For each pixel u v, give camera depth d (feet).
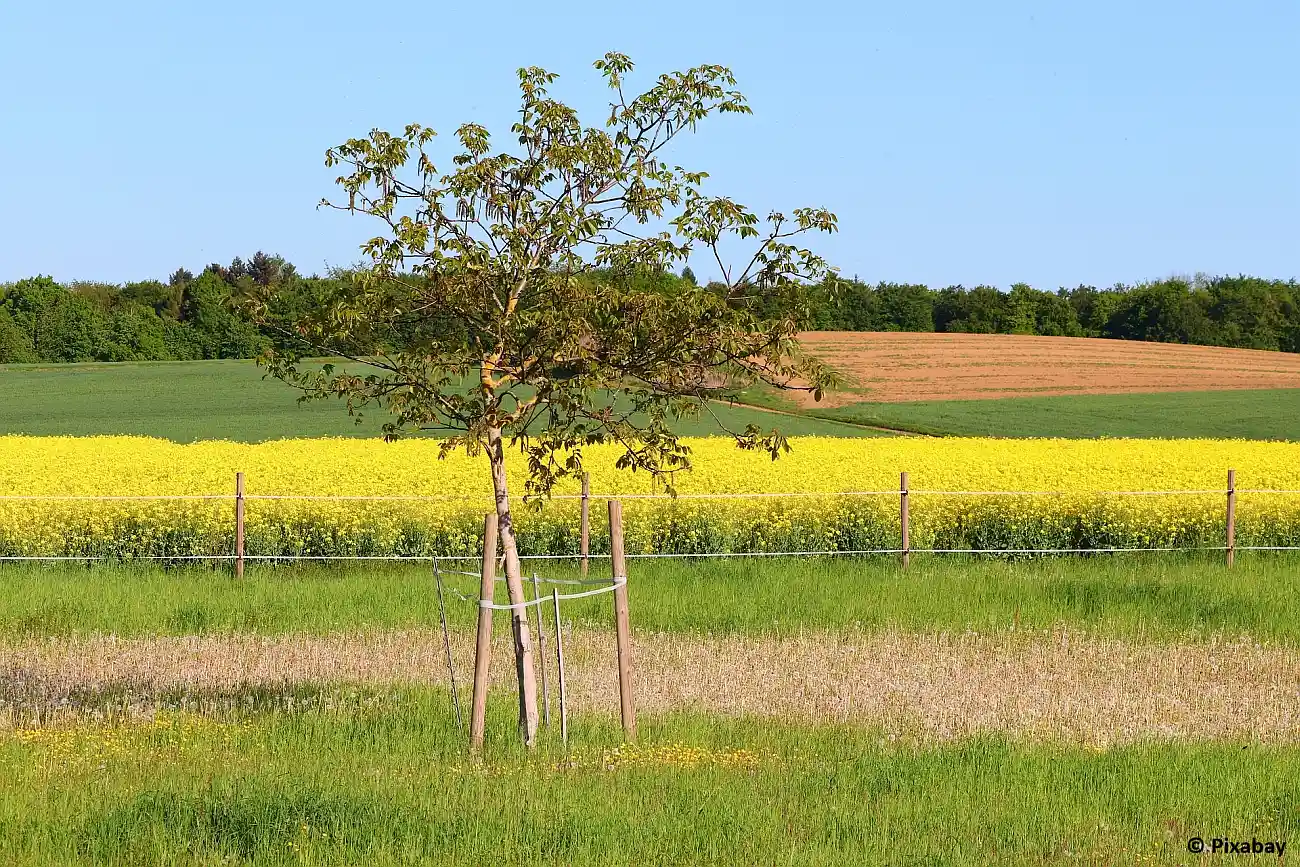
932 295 625.00
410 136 44.21
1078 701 54.19
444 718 50.01
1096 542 102.78
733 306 44.39
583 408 44.88
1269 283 654.53
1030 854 34.19
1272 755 44.80
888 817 36.68
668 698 54.24
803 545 99.50
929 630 71.31
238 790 37.96
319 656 63.26
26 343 518.37
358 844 33.78
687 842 34.22
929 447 143.33
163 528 95.45
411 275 44.14
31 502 95.86
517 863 32.81
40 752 43.47
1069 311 613.52
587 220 43.70
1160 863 33.68
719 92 44.70
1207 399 282.36
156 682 57.52
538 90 44.80
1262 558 99.30
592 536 97.40
